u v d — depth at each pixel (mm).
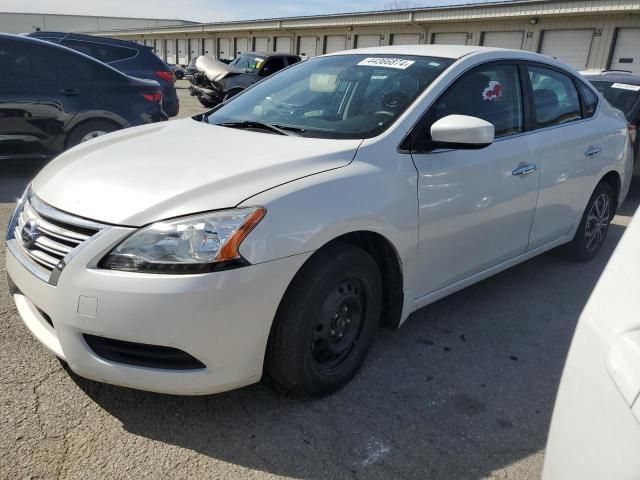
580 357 1367
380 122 2887
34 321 2480
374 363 2969
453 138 2705
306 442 2342
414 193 2754
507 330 3430
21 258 2459
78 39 9375
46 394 2521
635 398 1156
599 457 1221
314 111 3172
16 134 5961
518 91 3586
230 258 2113
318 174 2457
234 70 14633
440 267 3059
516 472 2240
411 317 3527
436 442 2389
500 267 3580
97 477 2086
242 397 2609
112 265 2125
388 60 3434
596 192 4402
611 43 19500
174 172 2402
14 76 5910
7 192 5855
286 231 2230
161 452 2236
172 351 2170
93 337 2209
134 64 9500
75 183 2438
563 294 4023
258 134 2939
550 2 20250
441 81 3084
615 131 4465
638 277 1317
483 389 2797
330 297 2506
